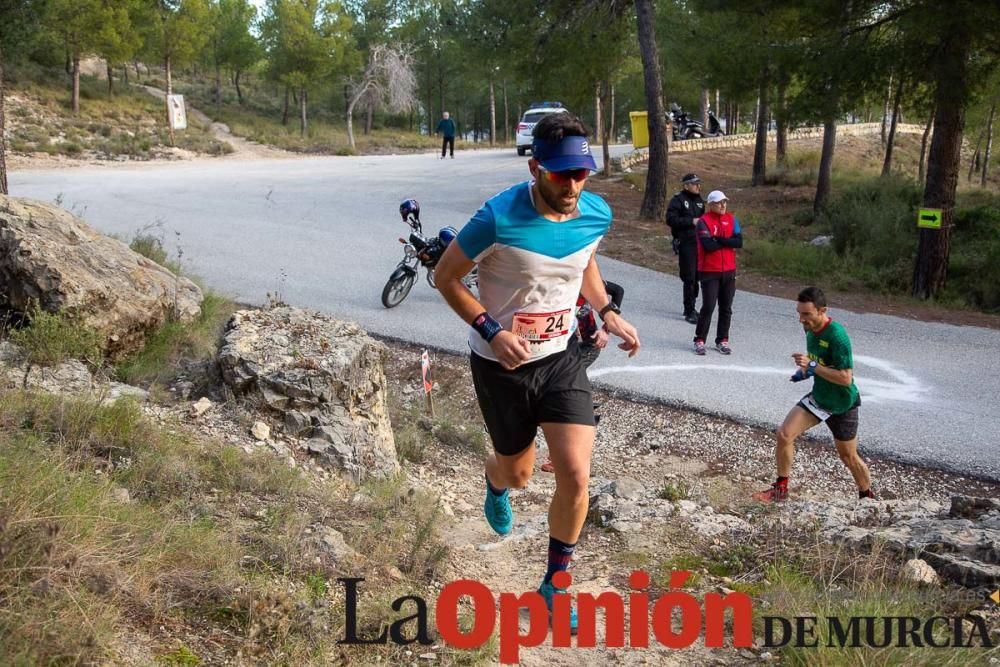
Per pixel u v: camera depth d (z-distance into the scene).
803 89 15.00
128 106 45.22
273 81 53.97
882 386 9.23
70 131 37.09
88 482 3.90
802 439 7.82
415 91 57.06
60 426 4.66
